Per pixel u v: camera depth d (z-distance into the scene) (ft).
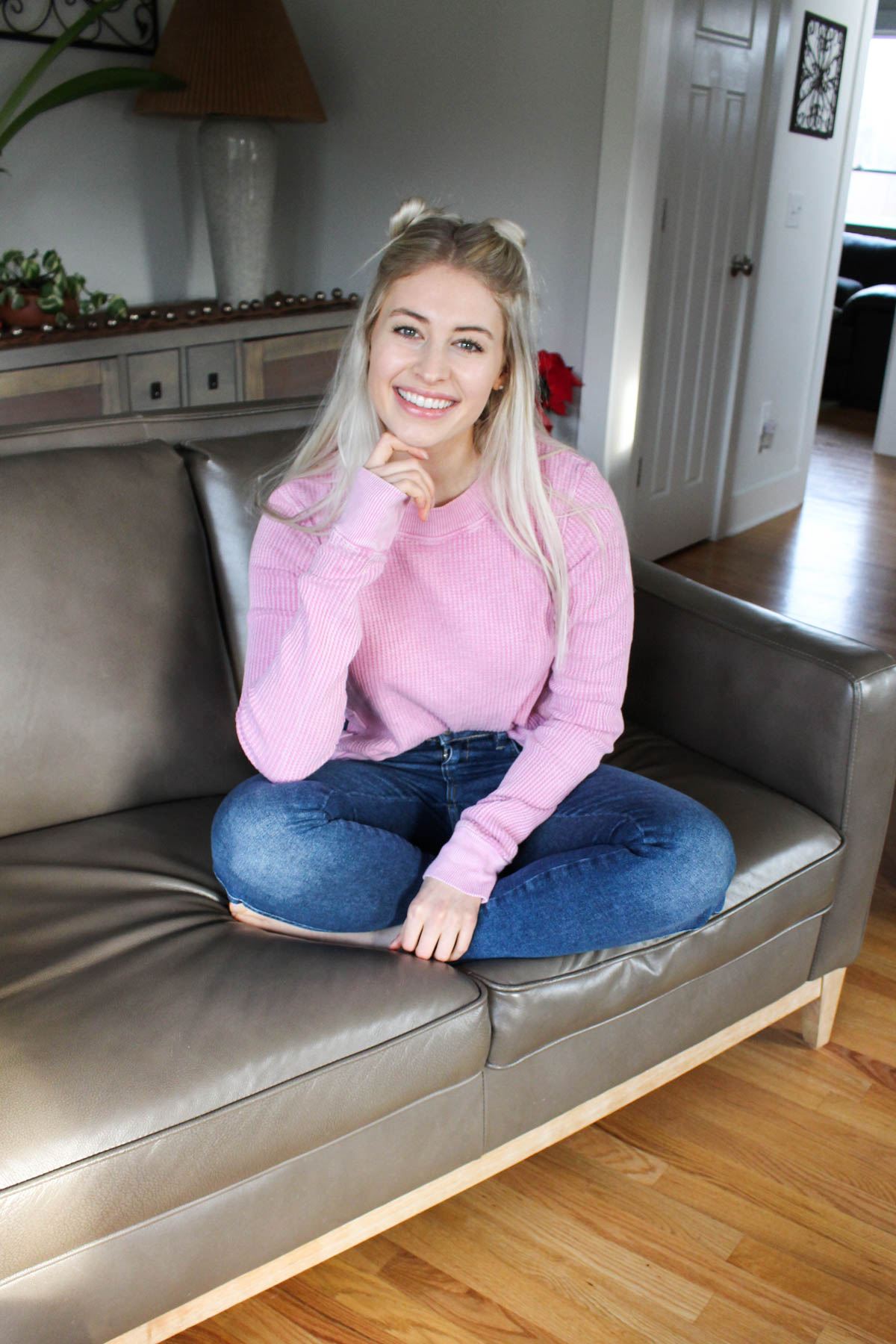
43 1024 3.30
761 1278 4.28
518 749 4.53
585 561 4.25
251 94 9.86
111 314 9.43
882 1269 4.33
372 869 3.81
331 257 12.63
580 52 10.17
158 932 3.79
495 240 3.84
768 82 11.58
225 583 4.98
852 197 28.73
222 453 5.05
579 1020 4.09
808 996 5.33
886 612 11.41
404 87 11.45
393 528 3.88
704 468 12.86
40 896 3.97
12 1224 2.93
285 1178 3.53
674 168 10.64
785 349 13.51
